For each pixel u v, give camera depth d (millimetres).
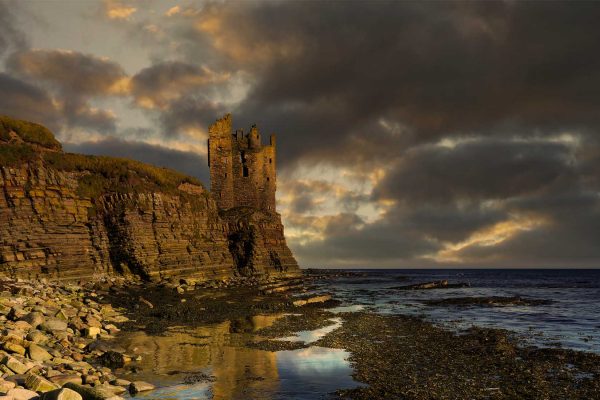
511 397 14336
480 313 38906
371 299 54062
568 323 32625
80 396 11703
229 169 103688
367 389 14930
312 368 17797
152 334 24922
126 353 19719
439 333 26922
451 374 17094
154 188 60500
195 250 64562
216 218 75312
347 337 25266
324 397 14062
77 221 48406
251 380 15867
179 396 13797
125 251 52594
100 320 27172
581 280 135500
